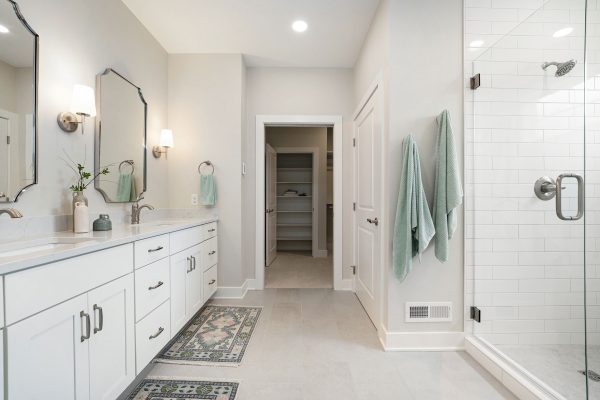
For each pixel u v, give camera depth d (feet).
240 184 9.73
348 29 8.34
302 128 17.10
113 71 6.68
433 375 5.44
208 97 9.73
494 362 5.42
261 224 10.72
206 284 8.29
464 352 6.28
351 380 5.27
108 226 5.47
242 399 4.75
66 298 3.36
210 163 9.68
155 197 8.82
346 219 10.69
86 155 5.93
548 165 5.93
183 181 9.71
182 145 9.71
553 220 5.93
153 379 5.26
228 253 9.73
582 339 5.67
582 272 5.71
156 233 5.38
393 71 6.35
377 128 7.37
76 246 3.62
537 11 5.98
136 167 7.70
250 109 10.68
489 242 6.31
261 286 10.71
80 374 3.57
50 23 5.05
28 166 4.55
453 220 6.07
